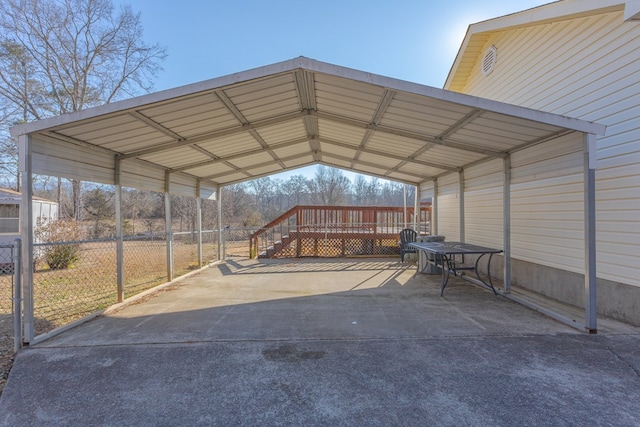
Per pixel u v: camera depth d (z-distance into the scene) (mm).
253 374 2699
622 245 3957
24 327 3291
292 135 6078
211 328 3789
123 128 3939
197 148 5578
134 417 2154
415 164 7160
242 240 19453
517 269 6117
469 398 2336
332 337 3496
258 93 3852
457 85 8820
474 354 3057
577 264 4672
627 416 2131
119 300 4852
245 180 9484
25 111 15047
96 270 8445
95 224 16812
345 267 8445
